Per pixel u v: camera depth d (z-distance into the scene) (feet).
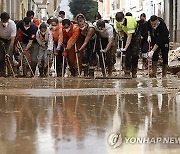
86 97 38.60
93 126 26.00
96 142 22.31
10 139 22.97
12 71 71.26
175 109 32.01
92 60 70.74
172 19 187.73
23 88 47.09
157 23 71.82
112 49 71.56
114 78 64.49
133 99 37.19
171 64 87.30
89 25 70.18
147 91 43.37
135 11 272.51
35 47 72.13
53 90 44.57
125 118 28.50
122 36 72.90
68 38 71.77
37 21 83.05
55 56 72.90
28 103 35.12
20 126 26.07
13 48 71.77
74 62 72.08
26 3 216.95
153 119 28.12
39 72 74.49
